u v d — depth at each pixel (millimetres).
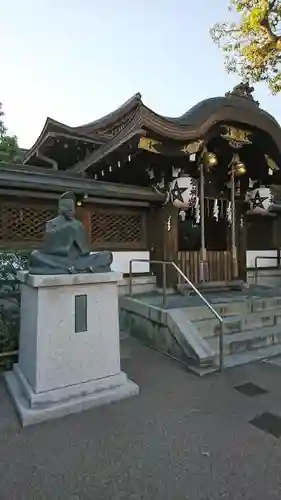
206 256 7844
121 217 7457
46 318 3217
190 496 2123
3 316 4512
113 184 7164
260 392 3709
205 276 7402
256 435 2830
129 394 3535
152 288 7602
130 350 5203
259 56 8352
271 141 6918
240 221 8555
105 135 12023
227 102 6285
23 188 6125
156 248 7574
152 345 5383
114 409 3266
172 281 7359
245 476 2309
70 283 3312
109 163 7281
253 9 7578
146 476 2303
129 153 6469
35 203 6539
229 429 2922
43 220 6676
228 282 7902
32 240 6531
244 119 6402
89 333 3443
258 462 2461
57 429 2898
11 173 6371
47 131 10938
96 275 3479
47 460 2475
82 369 3383
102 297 3555
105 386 3457
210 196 7984
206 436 2807
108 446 2652
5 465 2418
